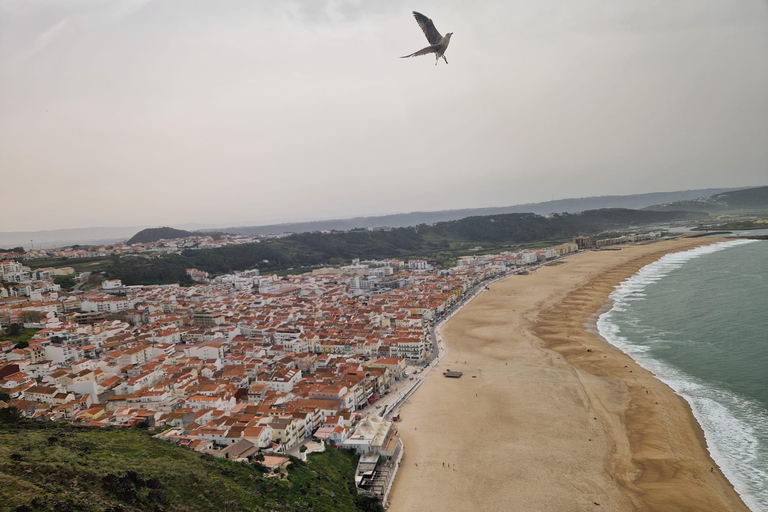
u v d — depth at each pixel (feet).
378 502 272.10
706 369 448.65
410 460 330.13
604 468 304.09
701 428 342.85
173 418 368.89
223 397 412.36
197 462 257.55
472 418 390.42
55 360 536.83
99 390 449.48
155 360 536.01
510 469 309.63
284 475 267.80
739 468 294.25
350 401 408.87
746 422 345.72
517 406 406.00
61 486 196.44
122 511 190.60
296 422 342.23
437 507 274.98
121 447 265.13
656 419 360.89
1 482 186.29
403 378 505.25
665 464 303.27
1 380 449.48
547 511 265.34
